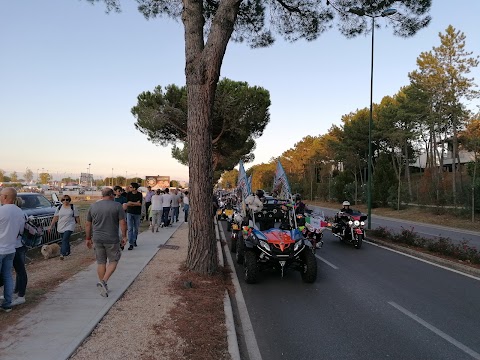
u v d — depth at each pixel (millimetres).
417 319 5918
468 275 9000
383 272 9336
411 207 33125
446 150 53062
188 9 8281
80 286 6875
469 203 24250
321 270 9578
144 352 4273
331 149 52156
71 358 4070
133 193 11438
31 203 12406
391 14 10359
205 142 8078
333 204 45875
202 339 4688
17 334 4637
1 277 5527
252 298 7070
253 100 26078
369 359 4527
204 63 7973
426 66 33594
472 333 5344
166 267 8727
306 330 5465
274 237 8227
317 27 10883
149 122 27297
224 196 31438
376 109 50531
